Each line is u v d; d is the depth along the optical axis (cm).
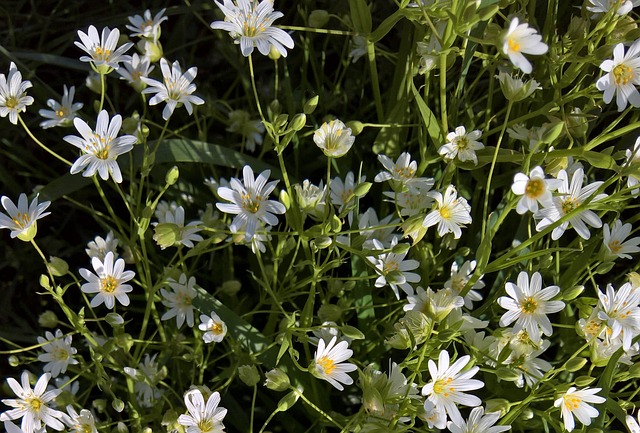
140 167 54
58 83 63
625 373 48
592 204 45
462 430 45
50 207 61
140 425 49
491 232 46
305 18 58
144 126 50
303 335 48
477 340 47
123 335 48
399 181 49
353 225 51
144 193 59
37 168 62
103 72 48
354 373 52
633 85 47
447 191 47
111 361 48
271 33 47
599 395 46
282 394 53
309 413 51
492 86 52
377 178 49
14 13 63
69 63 58
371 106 59
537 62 53
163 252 57
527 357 47
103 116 47
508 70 52
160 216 54
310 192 47
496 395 50
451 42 47
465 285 47
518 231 51
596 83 46
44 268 59
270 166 54
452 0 45
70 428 48
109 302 47
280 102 60
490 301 50
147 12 53
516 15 50
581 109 54
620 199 45
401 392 45
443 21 49
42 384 47
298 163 57
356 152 56
